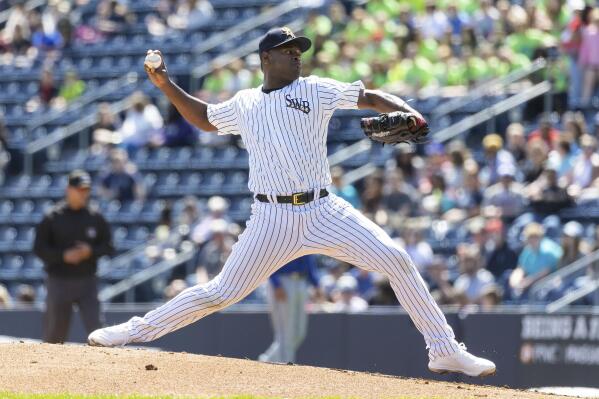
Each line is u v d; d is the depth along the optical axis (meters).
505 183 56.50
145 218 67.69
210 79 75.50
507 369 44.75
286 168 25.19
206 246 55.66
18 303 57.84
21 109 82.62
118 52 84.31
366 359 47.06
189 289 26.89
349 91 25.25
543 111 65.12
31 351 27.66
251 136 25.55
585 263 49.44
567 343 44.69
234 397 23.48
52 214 42.84
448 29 72.00
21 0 93.00
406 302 26.33
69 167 74.50
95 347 28.25
